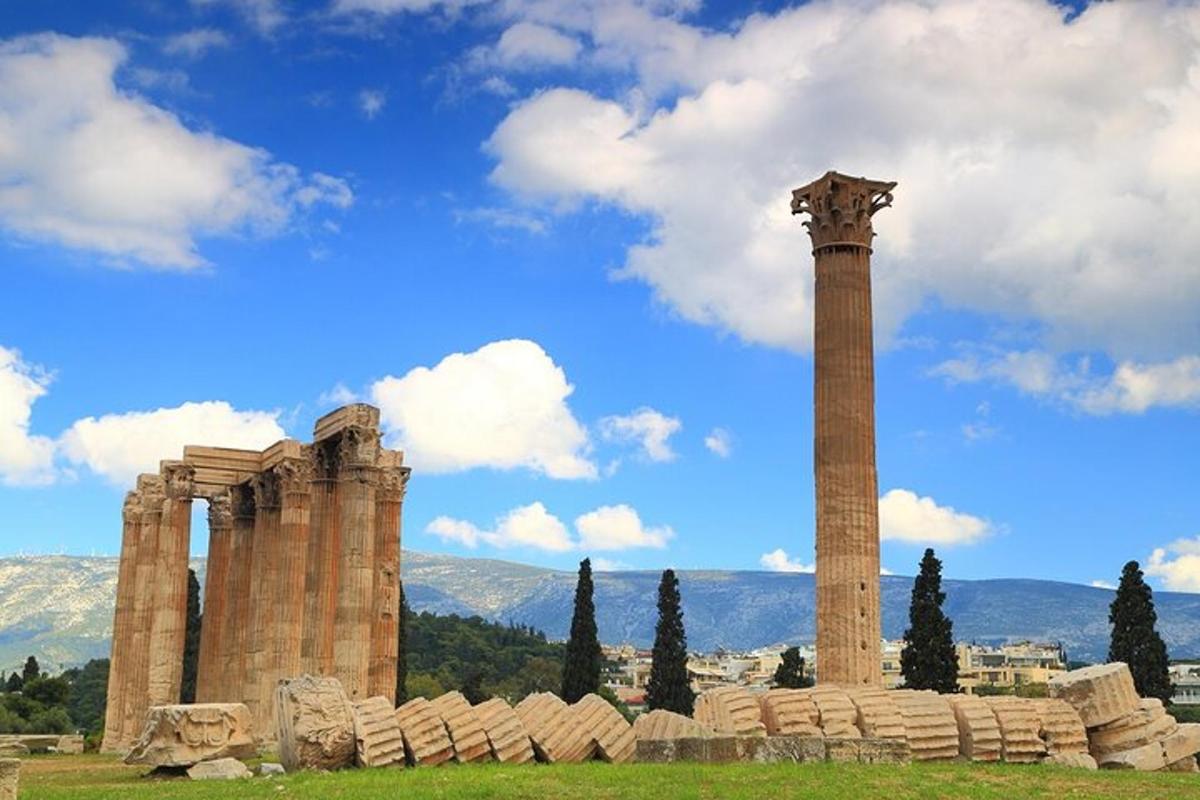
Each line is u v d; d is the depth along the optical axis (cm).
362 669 6631
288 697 3988
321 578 7212
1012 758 4184
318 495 7306
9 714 12394
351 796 3094
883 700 4222
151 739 4703
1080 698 4456
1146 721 4469
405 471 7794
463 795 3061
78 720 15700
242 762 4600
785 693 4203
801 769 3519
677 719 4000
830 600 5197
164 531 7812
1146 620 8588
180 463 7850
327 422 7150
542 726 4094
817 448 5378
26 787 3903
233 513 8231
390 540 7638
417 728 3991
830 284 5478
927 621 9094
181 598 7756
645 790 3120
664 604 10219
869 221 5562
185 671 10731
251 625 7625
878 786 3200
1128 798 3127
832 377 5381
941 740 4144
